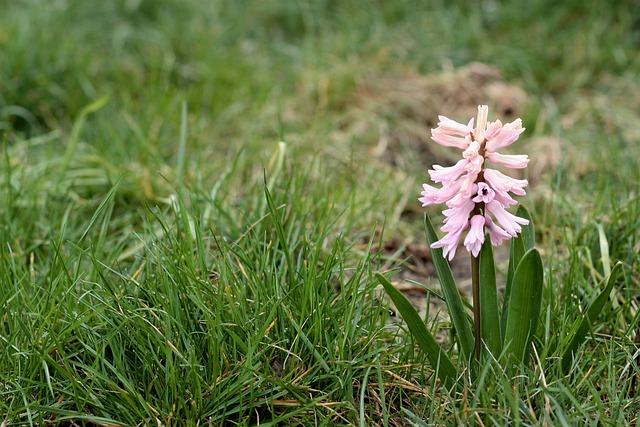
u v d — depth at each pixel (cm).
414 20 242
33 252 142
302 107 202
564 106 207
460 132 109
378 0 252
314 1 250
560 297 129
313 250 128
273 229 140
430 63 222
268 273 124
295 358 118
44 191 155
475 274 113
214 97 201
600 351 121
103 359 114
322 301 119
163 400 115
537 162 177
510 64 220
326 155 177
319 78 208
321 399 113
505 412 111
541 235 153
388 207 160
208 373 116
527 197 161
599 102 203
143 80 213
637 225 141
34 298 122
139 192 159
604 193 153
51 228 143
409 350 120
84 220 154
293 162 161
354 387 120
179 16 238
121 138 178
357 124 192
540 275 110
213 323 115
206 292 121
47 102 194
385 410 113
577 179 171
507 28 239
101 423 112
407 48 230
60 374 117
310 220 146
